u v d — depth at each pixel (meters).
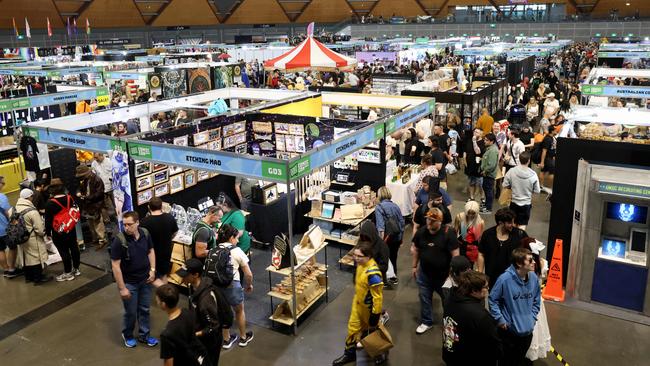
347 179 8.82
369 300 5.02
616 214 6.11
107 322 6.31
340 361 5.37
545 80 21.69
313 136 9.07
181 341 4.07
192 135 8.40
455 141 11.89
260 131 9.62
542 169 10.16
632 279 6.08
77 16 43.09
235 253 5.56
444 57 26.67
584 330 5.89
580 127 8.20
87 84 16.02
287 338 5.88
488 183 9.34
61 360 5.59
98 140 7.26
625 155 6.08
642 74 12.09
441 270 5.59
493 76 19.05
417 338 5.80
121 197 7.25
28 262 7.15
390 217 6.73
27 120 13.30
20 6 38.69
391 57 25.39
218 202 6.81
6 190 11.05
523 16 46.50
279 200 8.20
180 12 48.94
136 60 22.61
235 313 5.70
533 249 5.20
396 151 10.83
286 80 20.36
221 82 15.92
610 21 42.19
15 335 6.06
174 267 6.84
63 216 7.10
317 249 6.43
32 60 23.95
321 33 48.94
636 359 5.37
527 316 4.61
